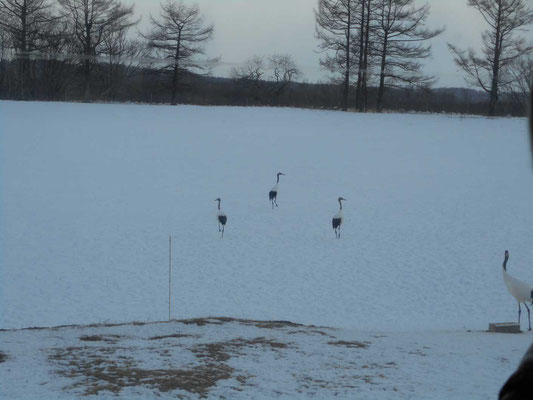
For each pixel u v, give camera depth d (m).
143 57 69.44
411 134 50.84
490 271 20.16
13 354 8.41
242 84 76.62
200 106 62.94
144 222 25.75
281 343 9.51
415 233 24.84
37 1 65.19
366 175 36.19
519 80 64.56
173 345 9.11
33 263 19.91
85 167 35.94
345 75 68.19
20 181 32.44
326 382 7.44
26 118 49.53
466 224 26.33
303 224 25.98
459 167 39.00
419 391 7.11
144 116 53.81
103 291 17.38
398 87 67.81
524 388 1.08
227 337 9.87
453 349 9.52
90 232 23.98
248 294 17.48
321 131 50.50
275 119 55.72
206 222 26.03
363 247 22.81
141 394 6.69
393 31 65.56
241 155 40.59
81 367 7.75
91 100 65.94
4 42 66.00
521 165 39.66
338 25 67.12
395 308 16.56
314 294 17.64
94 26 67.62
